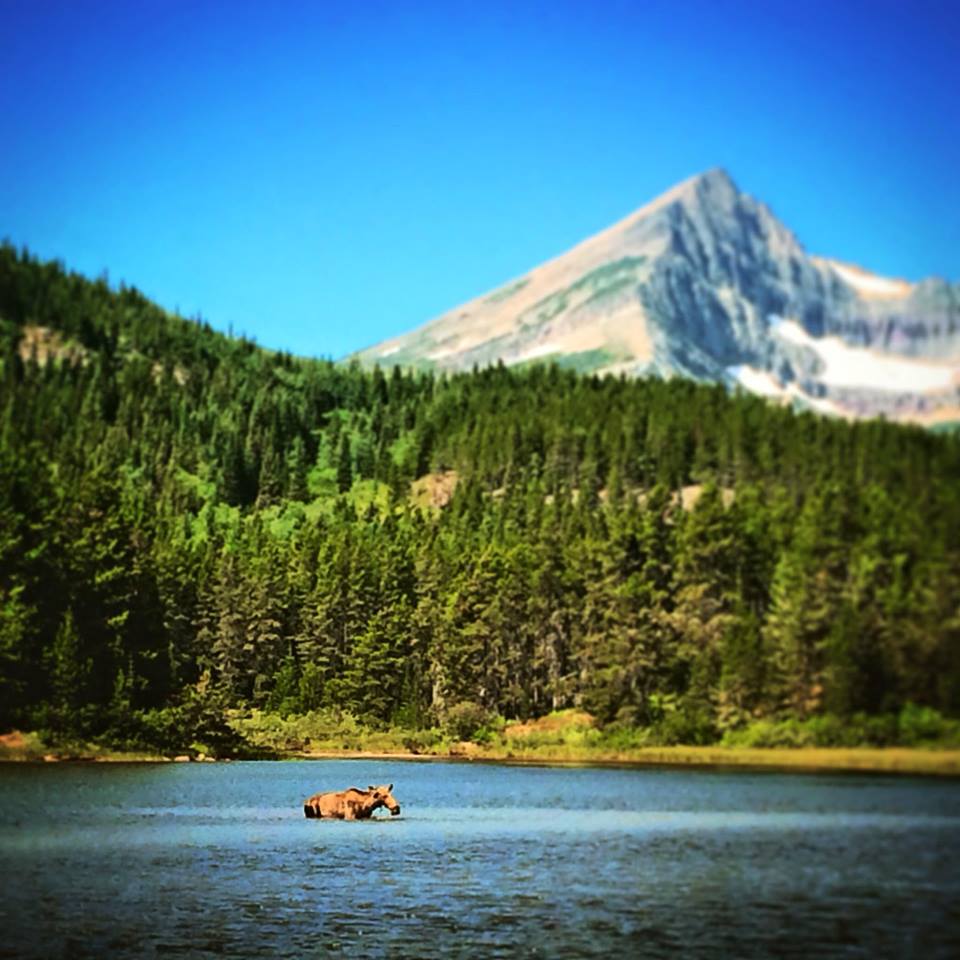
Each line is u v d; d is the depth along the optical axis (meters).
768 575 117.19
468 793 68.56
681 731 102.62
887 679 85.62
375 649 129.75
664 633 115.19
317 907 31.14
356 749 114.88
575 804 60.34
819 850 42.91
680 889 34.47
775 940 27.50
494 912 30.70
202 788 67.69
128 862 38.38
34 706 92.56
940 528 91.81
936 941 27.41
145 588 111.50
